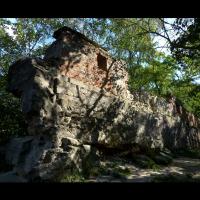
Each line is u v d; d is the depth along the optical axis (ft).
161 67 74.74
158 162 35.09
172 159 39.34
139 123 37.55
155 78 76.07
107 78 33.30
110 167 28.40
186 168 33.65
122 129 34.14
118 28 68.33
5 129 35.68
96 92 31.22
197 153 49.06
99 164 27.76
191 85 73.67
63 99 27.14
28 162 22.47
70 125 27.50
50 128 24.89
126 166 30.42
